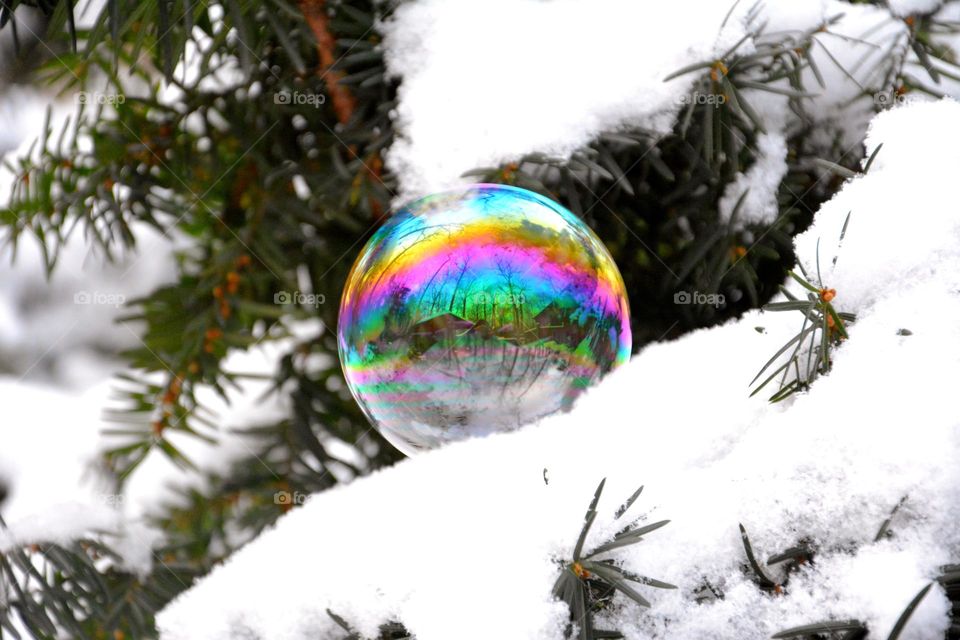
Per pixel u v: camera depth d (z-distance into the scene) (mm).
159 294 750
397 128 639
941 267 547
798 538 526
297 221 701
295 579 563
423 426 589
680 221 664
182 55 658
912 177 560
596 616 535
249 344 715
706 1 619
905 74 629
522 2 639
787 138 641
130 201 697
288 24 645
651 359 585
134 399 738
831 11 629
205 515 777
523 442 569
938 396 522
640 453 553
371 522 564
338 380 769
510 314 577
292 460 744
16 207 701
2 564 648
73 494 797
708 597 529
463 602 534
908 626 503
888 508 518
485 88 625
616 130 622
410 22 640
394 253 591
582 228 600
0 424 889
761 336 571
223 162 697
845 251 557
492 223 589
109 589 659
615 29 625
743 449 539
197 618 571
